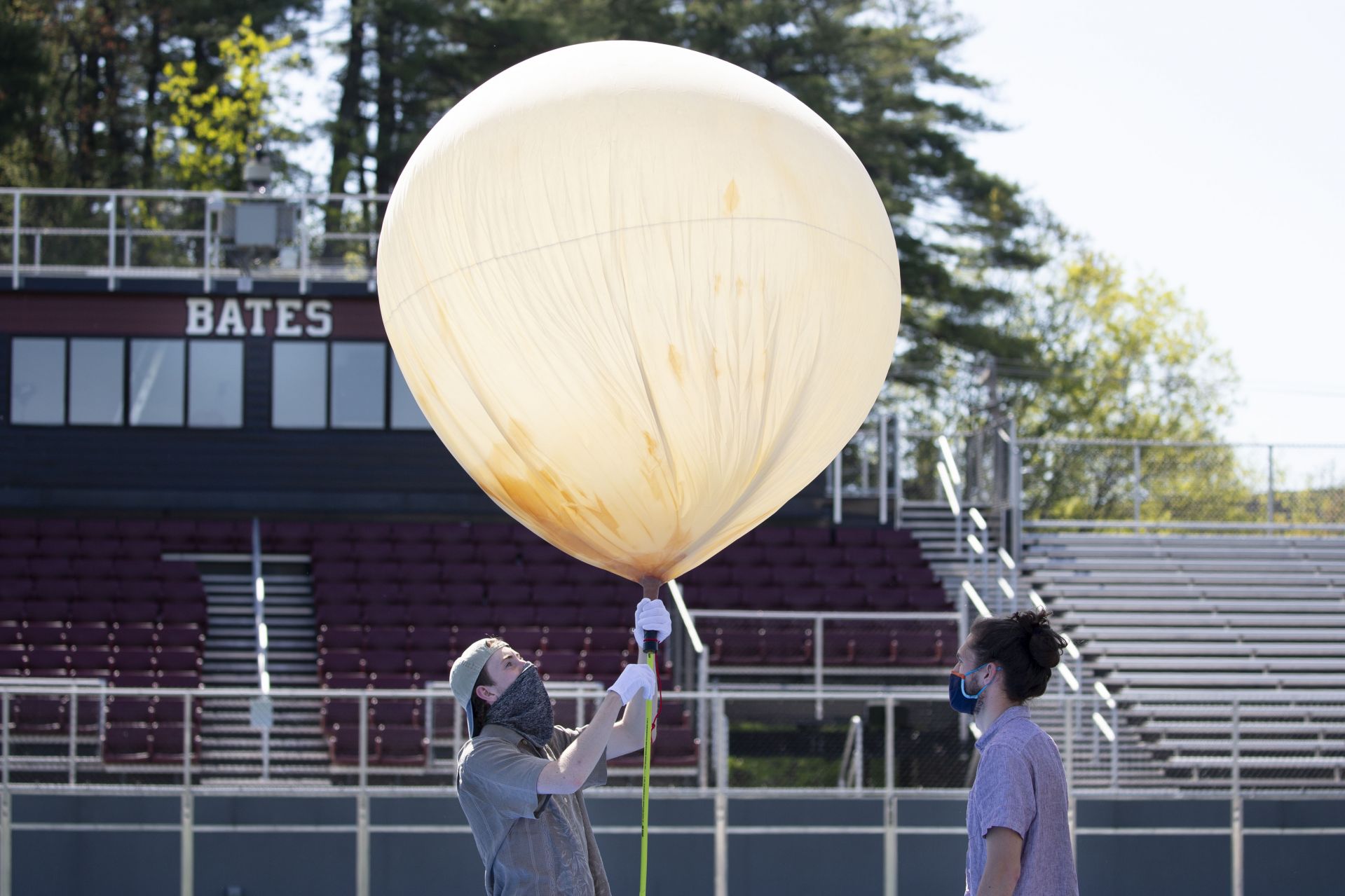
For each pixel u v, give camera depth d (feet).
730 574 62.08
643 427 13.62
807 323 13.60
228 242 65.46
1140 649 55.36
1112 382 143.54
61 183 120.98
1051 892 13.56
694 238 13.25
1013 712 14.15
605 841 40.78
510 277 13.44
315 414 66.64
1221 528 65.41
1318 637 56.65
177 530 64.03
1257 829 42.60
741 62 114.83
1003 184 117.50
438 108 113.80
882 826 41.11
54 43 122.31
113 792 40.24
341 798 40.42
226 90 123.65
